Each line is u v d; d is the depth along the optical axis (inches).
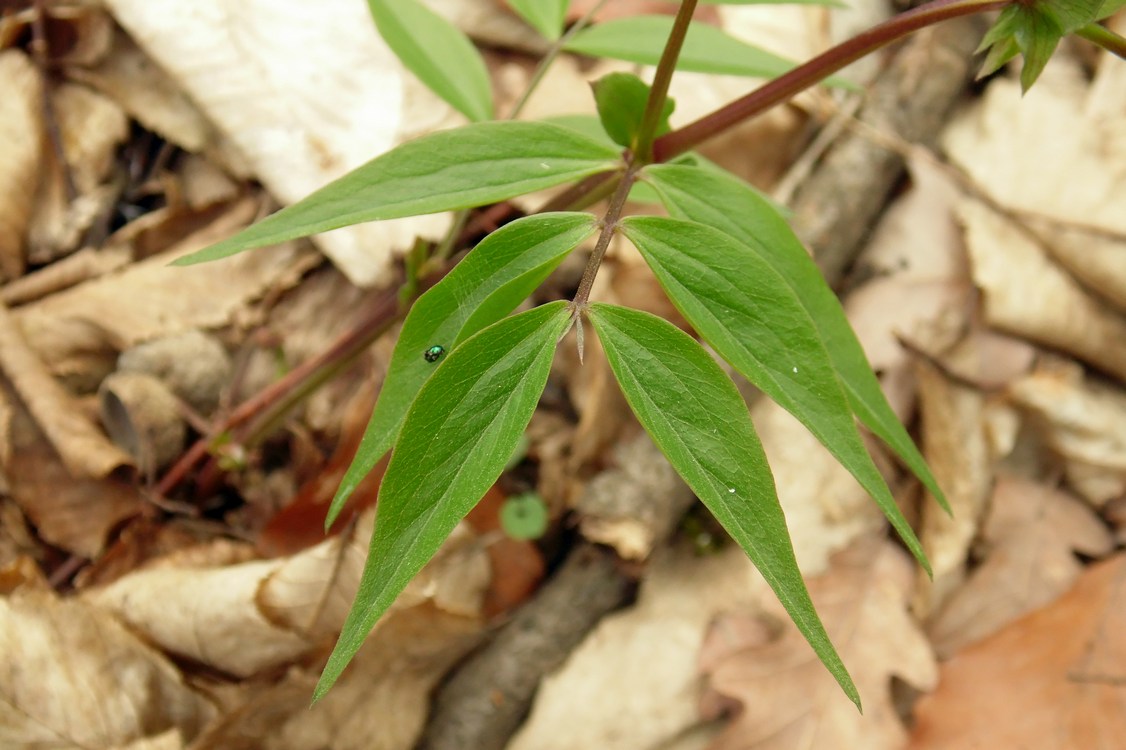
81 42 26.5
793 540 24.0
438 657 21.3
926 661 22.3
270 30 25.4
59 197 25.7
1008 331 26.5
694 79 27.8
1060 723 21.0
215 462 22.0
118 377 22.3
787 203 26.1
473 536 22.1
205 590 20.4
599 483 22.2
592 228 13.5
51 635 18.9
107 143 26.3
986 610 23.6
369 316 18.5
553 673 21.7
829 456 24.7
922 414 25.5
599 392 23.5
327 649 20.2
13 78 25.8
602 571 22.1
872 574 23.7
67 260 25.0
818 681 21.7
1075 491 25.5
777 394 13.2
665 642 22.2
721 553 23.3
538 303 25.0
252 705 19.2
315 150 24.9
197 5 25.2
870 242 27.4
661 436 12.7
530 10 17.9
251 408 20.8
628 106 14.9
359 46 25.7
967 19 28.5
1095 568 23.3
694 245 13.4
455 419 12.6
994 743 20.9
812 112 27.3
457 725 21.1
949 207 27.3
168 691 19.7
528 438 23.8
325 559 20.4
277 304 25.3
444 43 18.3
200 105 25.0
